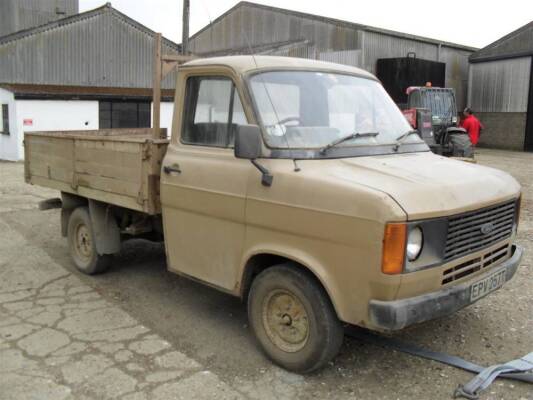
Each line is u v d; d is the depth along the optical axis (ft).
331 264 12.25
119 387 13.16
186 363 14.38
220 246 14.87
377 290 11.58
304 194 12.60
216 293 19.66
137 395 12.82
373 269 11.50
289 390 13.05
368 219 11.48
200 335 16.12
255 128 13.03
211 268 15.29
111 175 18.69
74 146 20.72
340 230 11.94
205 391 12.99
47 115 69.92
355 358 14.58
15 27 100.12
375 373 13.83
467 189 12.92
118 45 86.43
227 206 14.35
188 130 15.99
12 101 68.80
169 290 19.97
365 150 14.46
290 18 94.99
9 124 70.44
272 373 13.83
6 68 76.54
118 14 85.66
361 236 11.61
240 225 14.19
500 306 17.94
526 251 24.71
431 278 11.98
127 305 18.51
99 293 19.65
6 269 22.39
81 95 72.02
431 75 88.63
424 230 11.71
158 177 16.94
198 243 15.52
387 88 85.81
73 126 72.08
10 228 29.50
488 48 97.81
